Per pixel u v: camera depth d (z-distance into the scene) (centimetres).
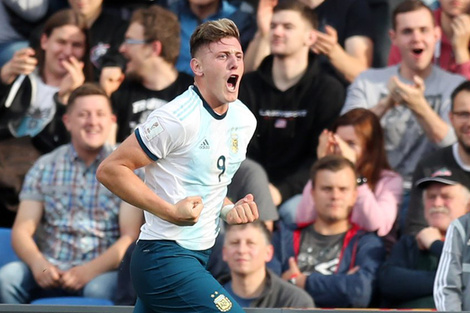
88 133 1808
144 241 1009
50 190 1814
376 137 1853
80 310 1334
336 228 1753
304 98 1952
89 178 1814
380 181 1834
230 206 1044
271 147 1953
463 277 1402
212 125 981
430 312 1342
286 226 1802
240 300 1620
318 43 1973
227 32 977
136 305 1065
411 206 1767
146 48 1977
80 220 1802
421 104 1886
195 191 991
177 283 980
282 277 1706
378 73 1972
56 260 1784
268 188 1820
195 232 1005
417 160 1895
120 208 1805
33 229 1808
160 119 948
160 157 964
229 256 1623
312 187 1772
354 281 1659
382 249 1723
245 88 1973
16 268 1744
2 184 1931
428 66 1948
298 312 1340
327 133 1877
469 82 1827
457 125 1811
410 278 1639
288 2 1958
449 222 1712
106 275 1728
